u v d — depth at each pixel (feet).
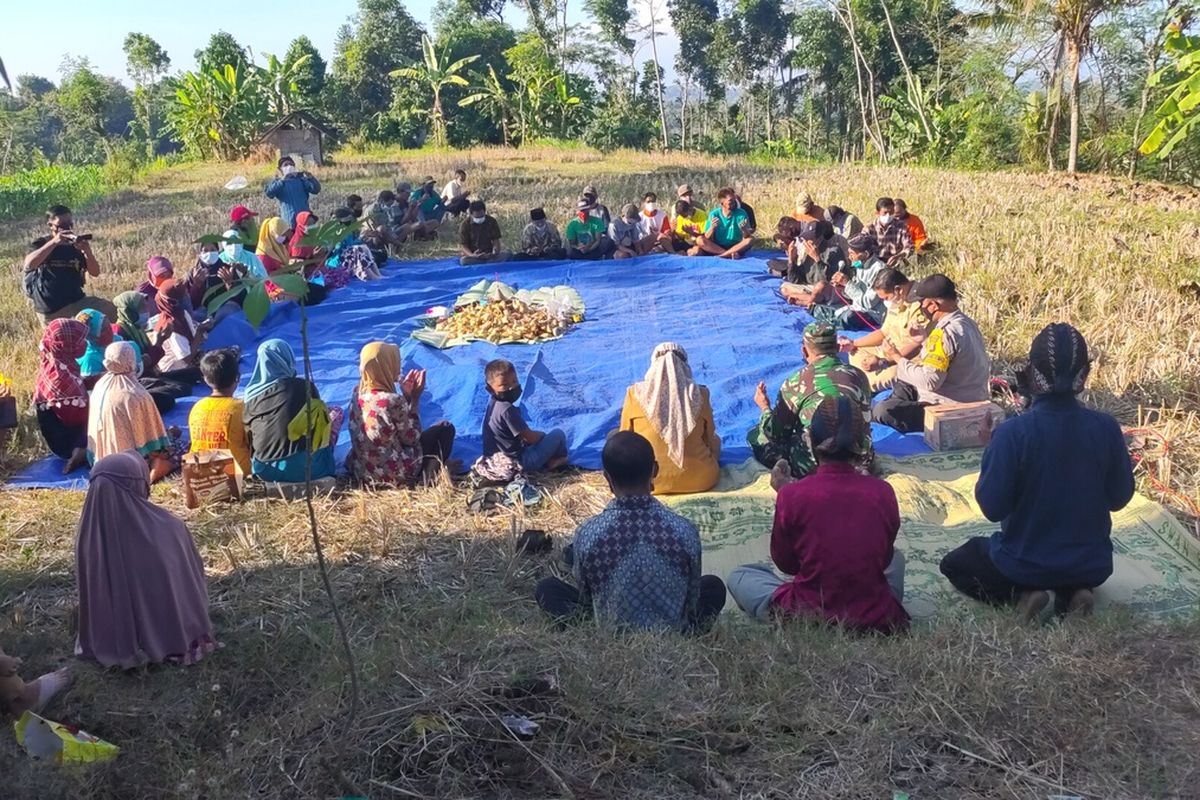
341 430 28.45
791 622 16.34
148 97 191.21
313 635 16.70
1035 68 101.76
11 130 199.00
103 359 26.27
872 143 135.74
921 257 44.06
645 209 50.31
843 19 136.77
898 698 14.29
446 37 165.58
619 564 16.33
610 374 32.12
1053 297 36.73
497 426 24.13
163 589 16.17
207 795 13.09
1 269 50.98
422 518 22.17
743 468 24.27
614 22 199.00
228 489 22.86
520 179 78.43
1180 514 21.13
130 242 56.29
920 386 26.04
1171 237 46.50
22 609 18.78
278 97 131.13
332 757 13.43
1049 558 16.65
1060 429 16.46
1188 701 13.93
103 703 15.53
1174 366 29.12
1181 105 34.50
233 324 37.17
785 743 13.51
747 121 213.25
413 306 40.81
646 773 13.11
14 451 26.73
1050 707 13.80
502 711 14.20
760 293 41.27
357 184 79.30
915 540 20.70
